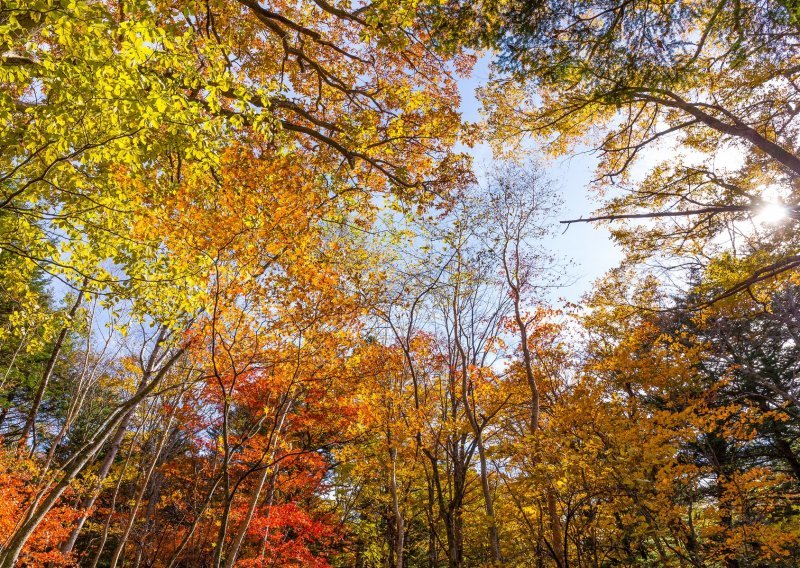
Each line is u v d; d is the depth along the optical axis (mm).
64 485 7293
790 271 9156
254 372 9422
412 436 9508
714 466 8516
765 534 7680
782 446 12992
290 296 7156
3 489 9695
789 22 5184
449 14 6375
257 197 6660
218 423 13727
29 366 16531
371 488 14141
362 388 9719
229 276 6746
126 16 6641
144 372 11227
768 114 7973
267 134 6918
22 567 10219
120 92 4898
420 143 10273
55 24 4641
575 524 8227
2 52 5027
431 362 13078
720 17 5754
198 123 6238
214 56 6180
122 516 14727
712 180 7648
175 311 7422
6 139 5172
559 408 8602
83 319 8727
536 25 6008
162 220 6395
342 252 10227
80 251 6672
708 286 10594
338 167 10992
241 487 13711
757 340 13109
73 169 5641
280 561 11430
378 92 10484
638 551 9797
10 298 8320
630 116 8930
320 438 13164
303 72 10914
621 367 10539
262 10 8320
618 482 7281
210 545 15219
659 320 11883
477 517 10961
